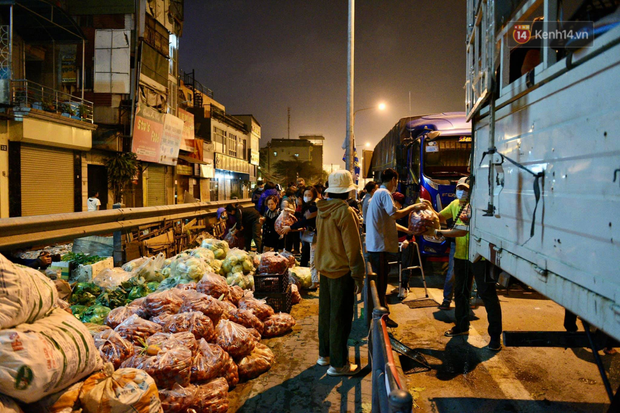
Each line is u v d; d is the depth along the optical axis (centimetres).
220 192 4394
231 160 4566
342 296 403
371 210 536
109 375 247
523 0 258
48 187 1739
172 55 2862
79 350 226
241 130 5028
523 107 248
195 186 3591
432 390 389
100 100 2173
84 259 650
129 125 2202
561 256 193
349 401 355
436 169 906
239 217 924
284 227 814
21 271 219
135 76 2203
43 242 566
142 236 849
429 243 859
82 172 1953
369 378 399
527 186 240
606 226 153
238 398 365
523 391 384
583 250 172
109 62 2147
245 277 659
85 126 1867
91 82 2253
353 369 406
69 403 219
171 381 308
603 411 346
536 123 228
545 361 451
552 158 205
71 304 495
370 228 539
